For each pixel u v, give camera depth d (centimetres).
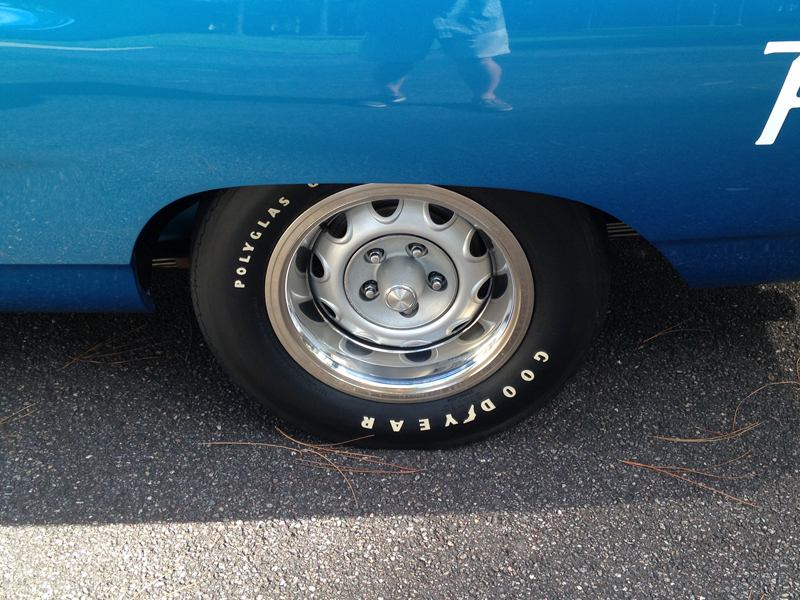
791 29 136
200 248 176
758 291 270
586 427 215
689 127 147
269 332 189
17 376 231
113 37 136
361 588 168
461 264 183
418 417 200
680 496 193
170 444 208
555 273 179
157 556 176
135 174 155
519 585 169
